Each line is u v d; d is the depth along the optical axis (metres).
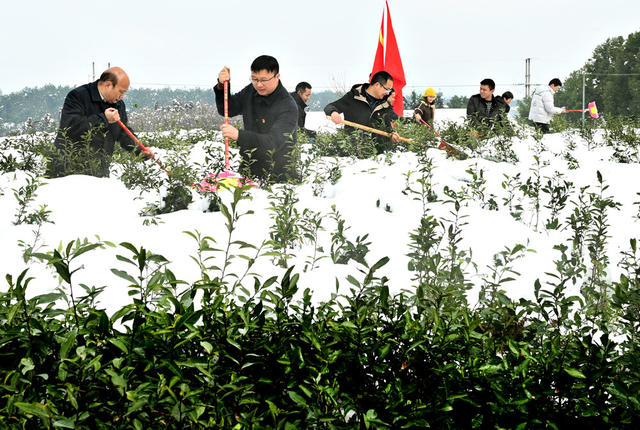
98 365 1.57
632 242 2.62
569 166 8.13
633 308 2.61
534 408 1.80
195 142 10.84
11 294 1.83
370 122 9.20
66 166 6.56
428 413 1.74
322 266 3.97
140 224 4.90
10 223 4.83
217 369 1.76
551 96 14.27
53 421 1.48
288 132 7.03
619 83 82.00
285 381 1.78
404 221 5.25
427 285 2.25
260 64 6.89
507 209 6.02
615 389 1.79
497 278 4.06
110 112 6.73
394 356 1.90
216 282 1.98
